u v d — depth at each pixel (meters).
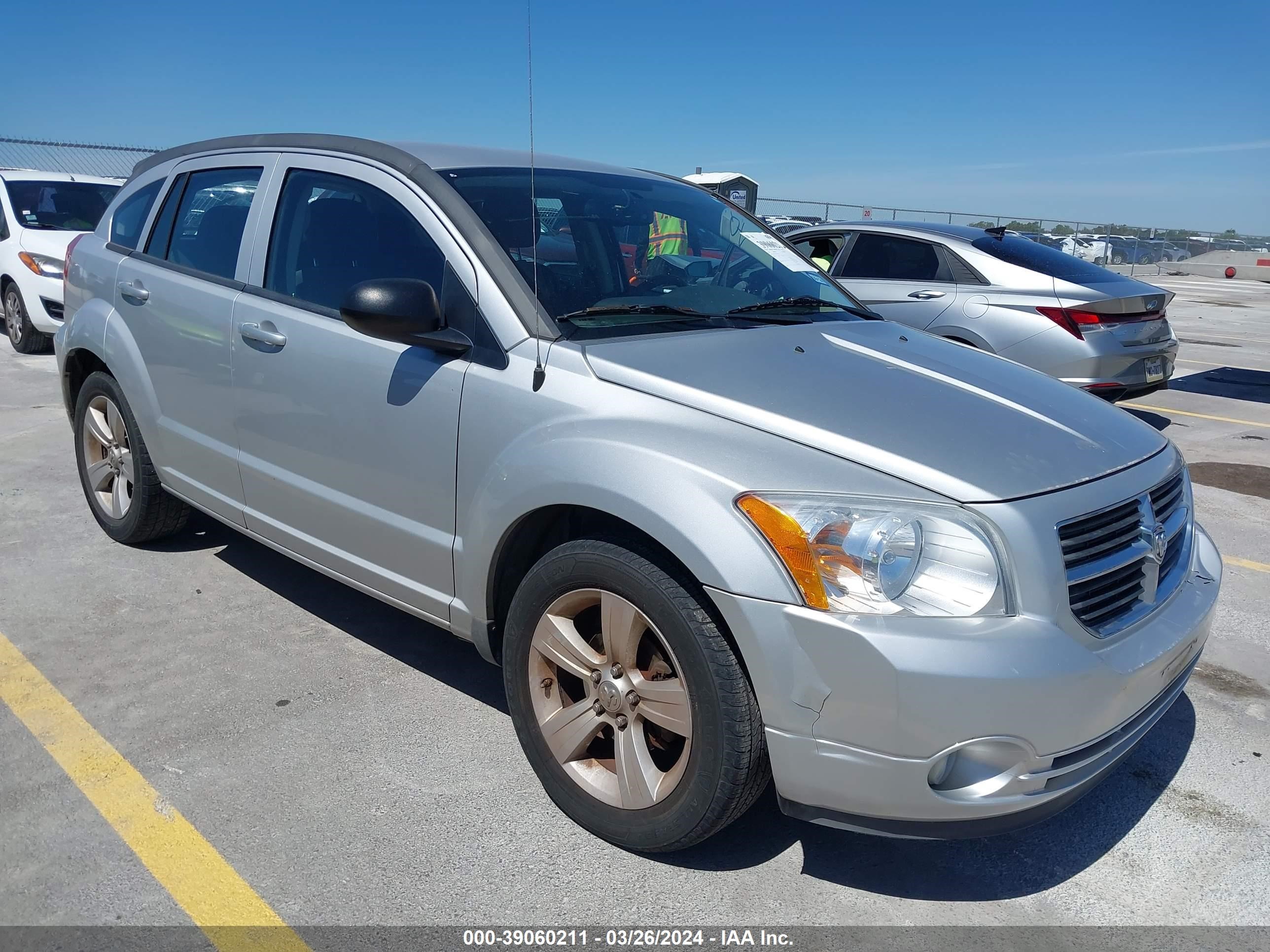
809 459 2.19
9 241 9.64
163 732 2.95
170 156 4.17
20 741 2.89
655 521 2.20
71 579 4.06
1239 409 8.75
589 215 3.16
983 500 2.11
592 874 2.39
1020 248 7.00
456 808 2.63
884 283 7.13
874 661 2.00
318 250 3.23
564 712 2.54
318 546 3.24
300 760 2.82
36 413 7.05
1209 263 32.38
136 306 3.94
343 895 2.29
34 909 2.22
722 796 2.22
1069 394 2.91
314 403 3.11
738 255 3.51
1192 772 2.92
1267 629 3.96
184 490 3.84
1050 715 2.04
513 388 2.59
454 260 2.81
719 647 2.17
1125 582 2.32
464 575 2.72
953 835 2.10
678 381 2.42
